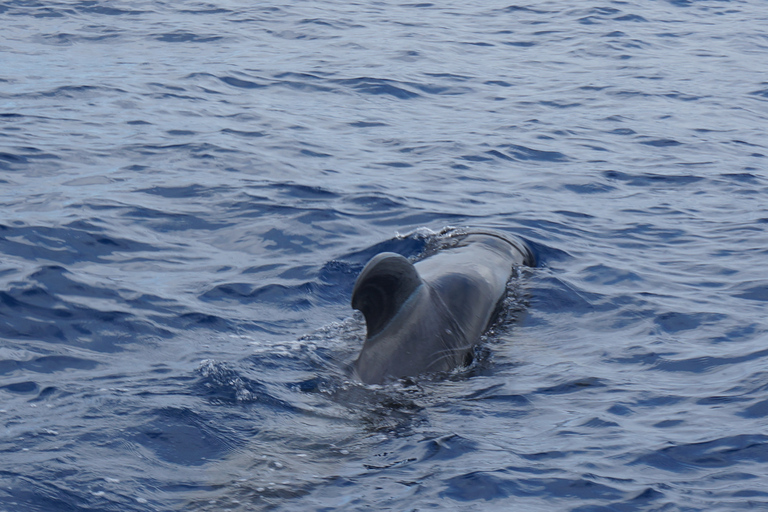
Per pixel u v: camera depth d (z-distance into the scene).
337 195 27.84
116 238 23.12
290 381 16.08
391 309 16.55
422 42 57.78
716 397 15.48
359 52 53.59
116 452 13.29
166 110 37.78
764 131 39.34
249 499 12.13
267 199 26.92
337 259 22.67
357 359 16.72
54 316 18.39
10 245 21.86
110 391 15.30
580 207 28.17
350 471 12.95
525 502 12.14
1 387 15.33
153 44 51.97
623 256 23.75
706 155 34.97
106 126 34.56
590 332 18.86
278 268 21.92
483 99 44.06
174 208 25.78
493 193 29.28
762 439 13.80
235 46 52.97
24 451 13.16
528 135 37.31
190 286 20.55
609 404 15.29
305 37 57.38
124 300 19.44
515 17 69.19
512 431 14.30
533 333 18.83
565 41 60.25
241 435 14.02
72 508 11.83
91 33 53.62
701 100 45.12
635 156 34.66
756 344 17.95
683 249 24.48
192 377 16.00
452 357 17.06
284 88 43.72
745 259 23.55
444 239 22.98
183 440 13.75
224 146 32.66
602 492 12.34
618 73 50.97
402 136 36.38
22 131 32.81
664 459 13.27
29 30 53.09
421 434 14.16
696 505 12.00
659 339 18.38
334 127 37.22
